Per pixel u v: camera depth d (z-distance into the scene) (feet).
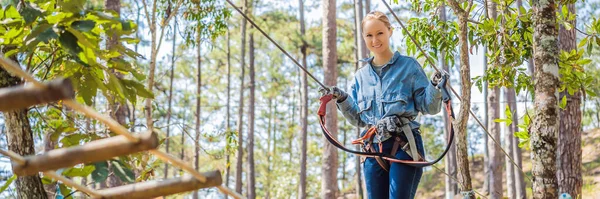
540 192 15.81
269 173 103.65
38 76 13.15
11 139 10.69
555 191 15.75
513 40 20.56
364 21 13.47
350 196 116.57
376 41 13.30
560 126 31.58
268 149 126.00
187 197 74.95
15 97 4.73
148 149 5.49
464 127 14.78
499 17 19.98
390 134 13.07
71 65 10.35
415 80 13.11
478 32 20.72
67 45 8.20
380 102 13.23
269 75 123.75
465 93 14.88
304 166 86.74
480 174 112.88
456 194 89.15
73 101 4.87
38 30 8.22
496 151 68.49
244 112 128.88
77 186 6.33
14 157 5.71
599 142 104.06
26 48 9.37
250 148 90.53
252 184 89.04
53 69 12.03
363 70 13.66
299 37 86.38
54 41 11.28
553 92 16.03
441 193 103.81
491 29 19.85
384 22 13.37
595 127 111.45
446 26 22.18
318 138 127.34
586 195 91.20
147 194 6.24
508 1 20.58
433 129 114.52
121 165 11.45
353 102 13.61
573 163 31.40
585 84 19.93
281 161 102.78
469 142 119.55
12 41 9.37
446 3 21.84
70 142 12.72
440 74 12.55
